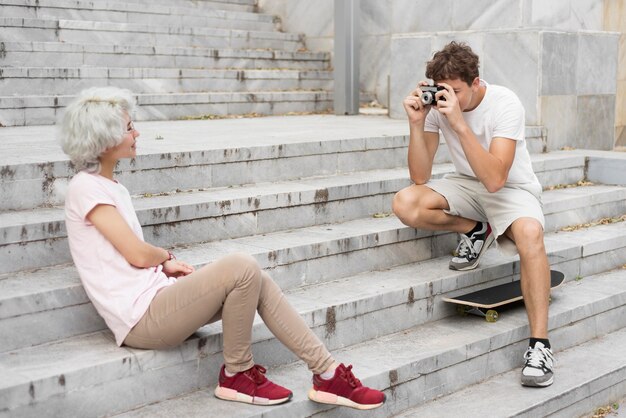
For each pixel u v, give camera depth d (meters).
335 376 3.26
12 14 7.88
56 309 3.30
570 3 7.45
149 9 8.97
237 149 4.82
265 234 4.46
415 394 3.78
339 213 4.86
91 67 7.48
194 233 4.17
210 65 8.80
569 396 4.00
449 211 4.42
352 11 8.34
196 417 3.09
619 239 5.57
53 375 2.92
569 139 7.36
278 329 3.23
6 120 6.49
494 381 4.12
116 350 3.19
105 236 3.13
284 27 10.34
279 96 8.49
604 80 7.79
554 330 4.52
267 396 3.21
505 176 4.04
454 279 4.46
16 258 3.53
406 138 5.84
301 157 5.18
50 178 4.07
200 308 3.11
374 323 4.06
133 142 3.26
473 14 7.46
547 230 5.62
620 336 4.86
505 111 4.10
